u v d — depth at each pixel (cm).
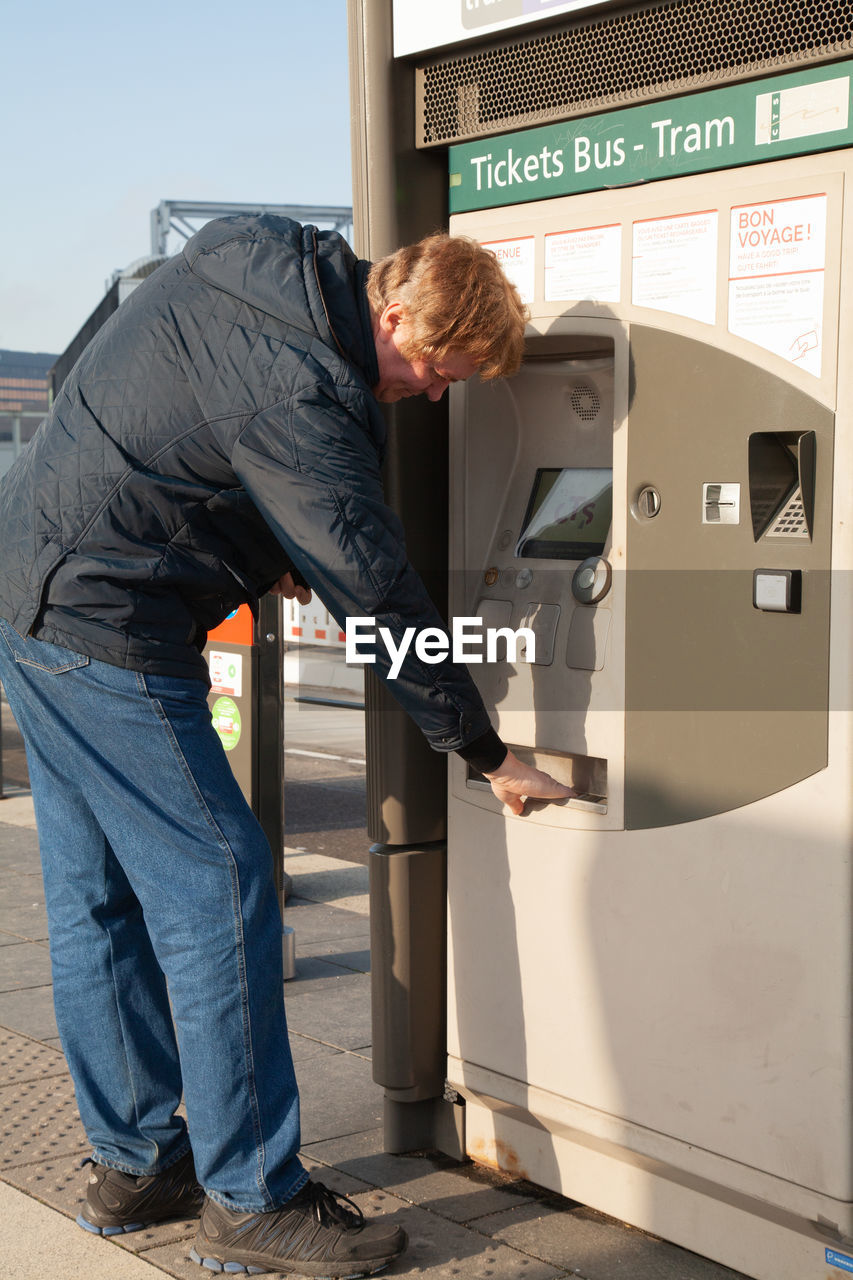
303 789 801
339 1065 329
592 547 251
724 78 215
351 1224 229
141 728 218
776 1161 219
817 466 208
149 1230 245
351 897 513
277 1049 229
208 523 219
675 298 225
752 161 214
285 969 399
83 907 241
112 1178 245
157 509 214
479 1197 261
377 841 277
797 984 214
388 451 271
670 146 225
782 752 214
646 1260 235
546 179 245
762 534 218
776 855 216
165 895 223
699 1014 229
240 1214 226
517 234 250
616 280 234
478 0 248
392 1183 267
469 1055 272
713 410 221
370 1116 299
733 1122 225
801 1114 215
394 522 212
